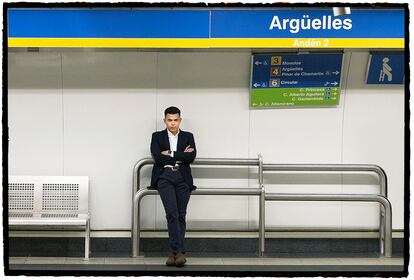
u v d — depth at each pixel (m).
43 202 7.72
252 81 7.76
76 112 7.83
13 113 7.79
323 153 7.96
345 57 7.79
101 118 7.85
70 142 7.85
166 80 7.84
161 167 7.23
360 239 8.02
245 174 7.97
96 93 7.82
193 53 7.80
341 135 7.96
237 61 7.81
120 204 7.91
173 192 7.13
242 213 7.99
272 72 7.73
